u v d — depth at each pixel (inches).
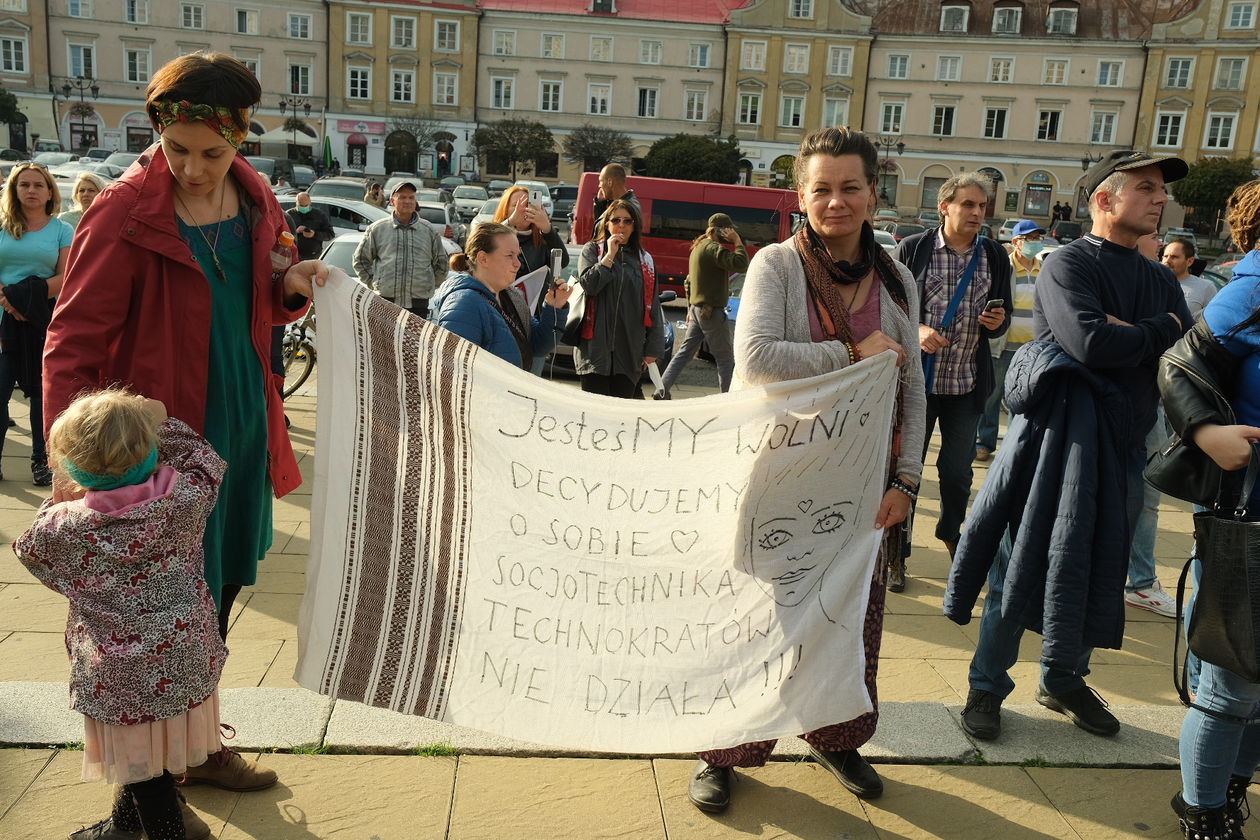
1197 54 2182.6
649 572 107.6
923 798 116.1
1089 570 120.5
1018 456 125.4
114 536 89.7
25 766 111.6
